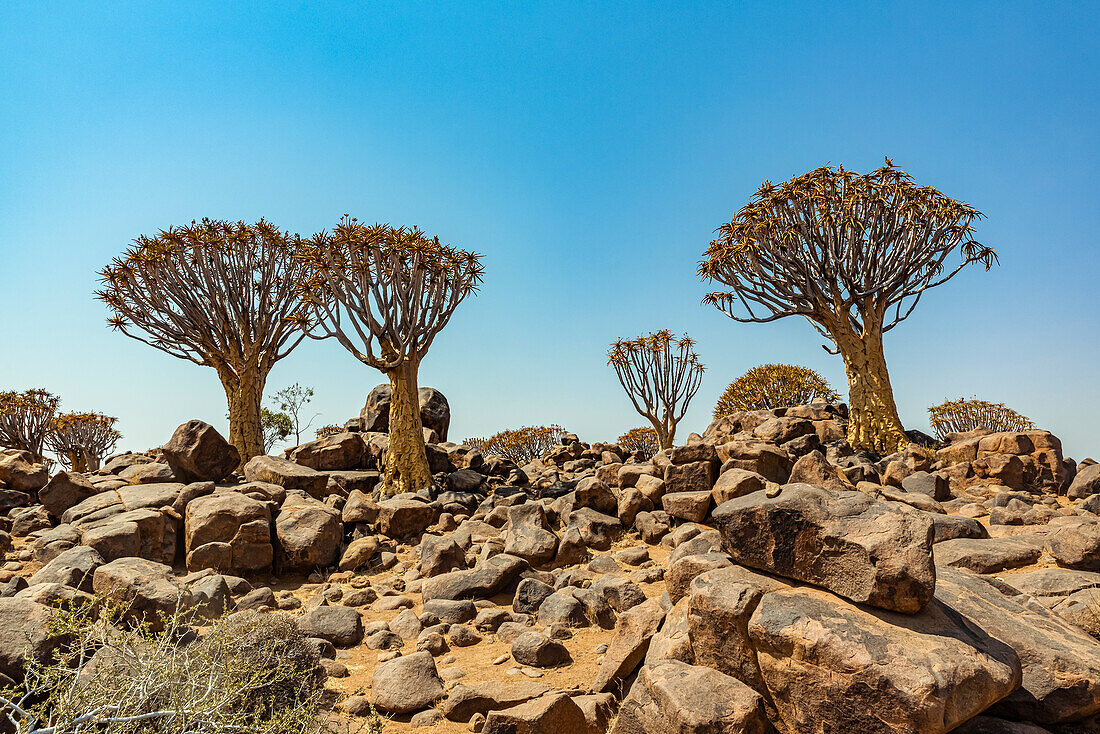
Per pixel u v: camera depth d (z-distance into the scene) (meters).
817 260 16.03
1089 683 3.69
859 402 15.52
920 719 3.21
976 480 11.92
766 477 10.08
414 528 10.31
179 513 9.24
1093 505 8.59
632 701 3.99
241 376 18.84
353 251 13.43
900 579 3.73
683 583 4.95
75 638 4.28
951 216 15.17
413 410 14.02
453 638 6.04
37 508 10.77
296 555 8.55
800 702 3.63
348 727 4.21
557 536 9.41
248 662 4.08
